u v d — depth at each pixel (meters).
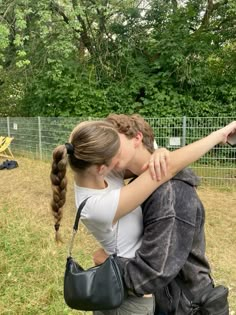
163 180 1.11
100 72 9.92
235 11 8.67
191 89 9.31
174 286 1.22
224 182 6.39
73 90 9.47
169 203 1.09
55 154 1.17
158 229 1.09
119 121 1.21
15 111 12.87
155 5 9.83
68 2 8.56
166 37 9.30
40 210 5.36
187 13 9.59
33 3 8.58
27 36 8.64
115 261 1.12
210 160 6.40
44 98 10.12
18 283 3.23
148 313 1.24
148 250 1.09
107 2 9.33
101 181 1.19
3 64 11.03
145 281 1.08
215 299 1.21
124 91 9.52
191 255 1.19
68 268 1.18
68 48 8.98
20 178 7.54
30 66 10.23
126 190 1.12
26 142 9.91
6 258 3.68
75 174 1.20
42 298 2.99
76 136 1.15
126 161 1.19
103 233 1.17
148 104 9.30
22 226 4.63
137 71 9.75
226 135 1.21
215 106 9.13
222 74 9.44
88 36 10.09
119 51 9.77
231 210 5.29
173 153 1.14
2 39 8.06
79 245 4.00
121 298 1.10
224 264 3.58
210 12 9.75
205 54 9.27
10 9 8.62
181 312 1.21
